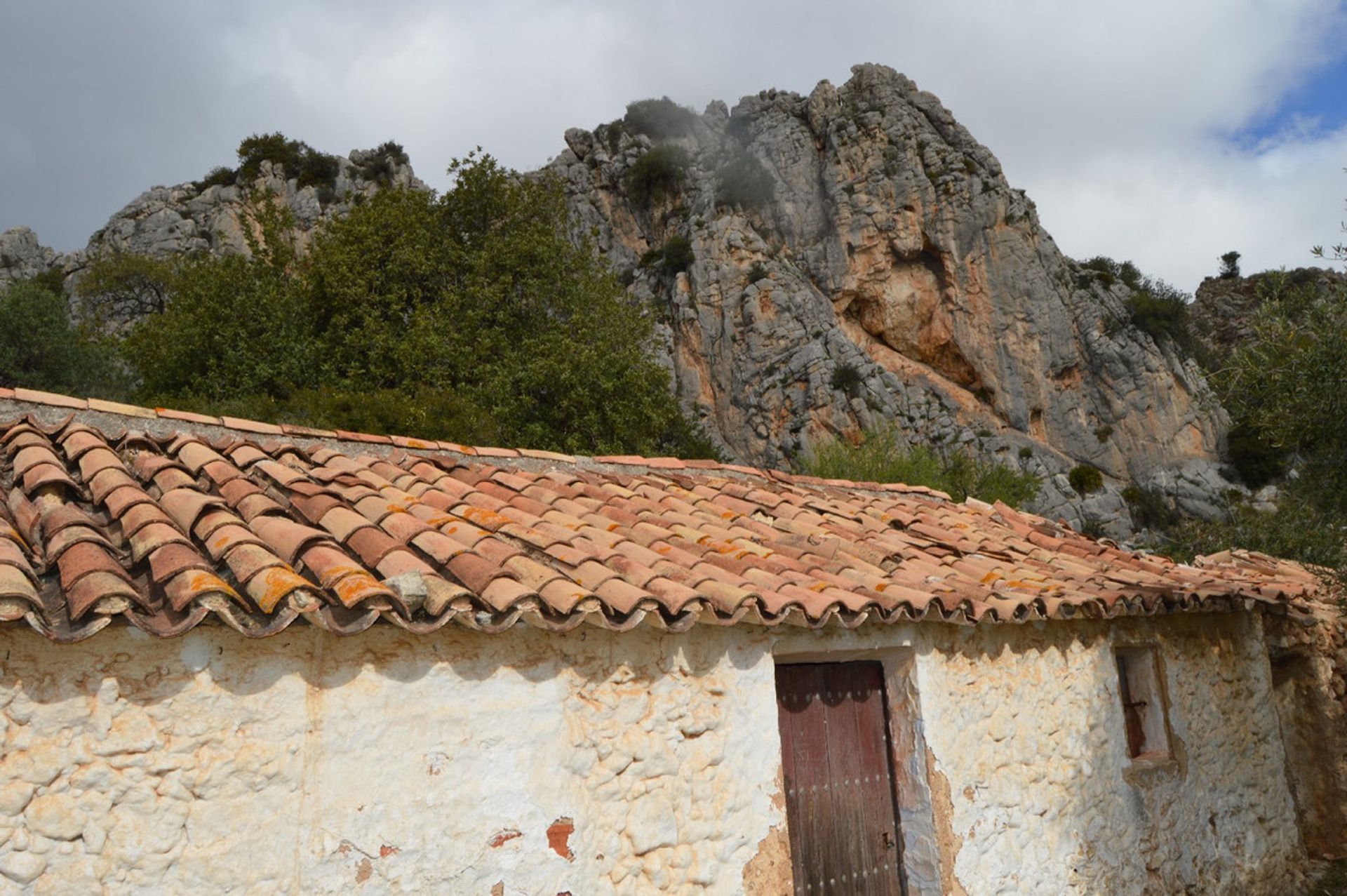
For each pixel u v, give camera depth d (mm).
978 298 42156
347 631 3121
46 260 44438
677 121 50094
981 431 38750
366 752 3287
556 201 26141
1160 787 6707
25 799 2670
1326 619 8422
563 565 4316
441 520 4520
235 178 45312
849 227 43656
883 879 5113
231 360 20516
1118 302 43125
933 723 5254
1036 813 5719
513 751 3623
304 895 3064
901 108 46250
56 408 5055
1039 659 6125
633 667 4074
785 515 6984
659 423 22391
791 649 4746
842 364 38875
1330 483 6242
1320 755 8312
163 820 2865
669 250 44469
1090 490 38188
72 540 3180
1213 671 7652
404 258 22438
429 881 3330
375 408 16703
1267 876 7387
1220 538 19016
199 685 3000
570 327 22469
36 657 2754
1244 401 6629
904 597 4934
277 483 4781
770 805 4480
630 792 3947
